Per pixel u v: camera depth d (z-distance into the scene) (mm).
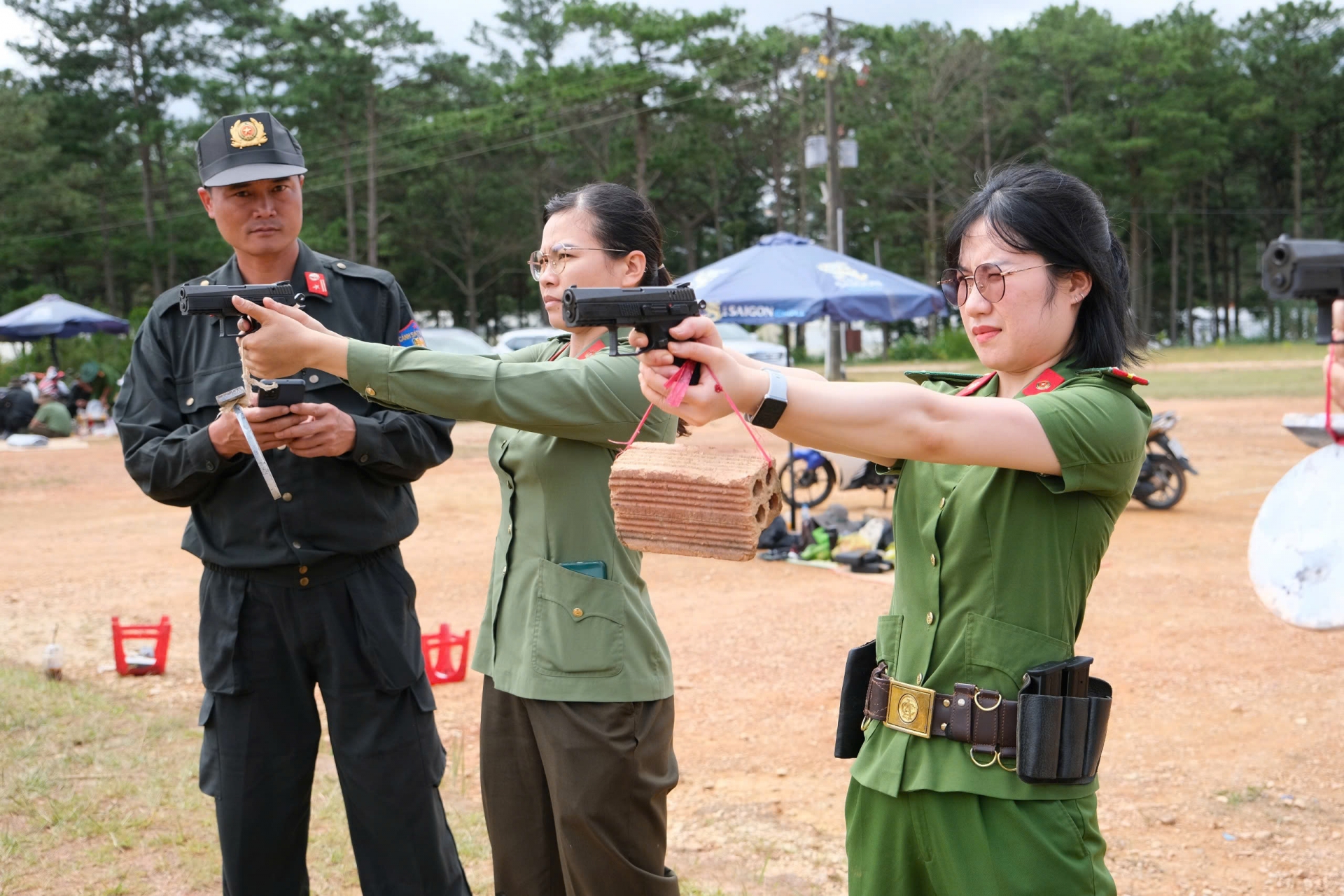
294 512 2875
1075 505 1991
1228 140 64250
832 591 8180
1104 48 60719
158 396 3010
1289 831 4191
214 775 2986
